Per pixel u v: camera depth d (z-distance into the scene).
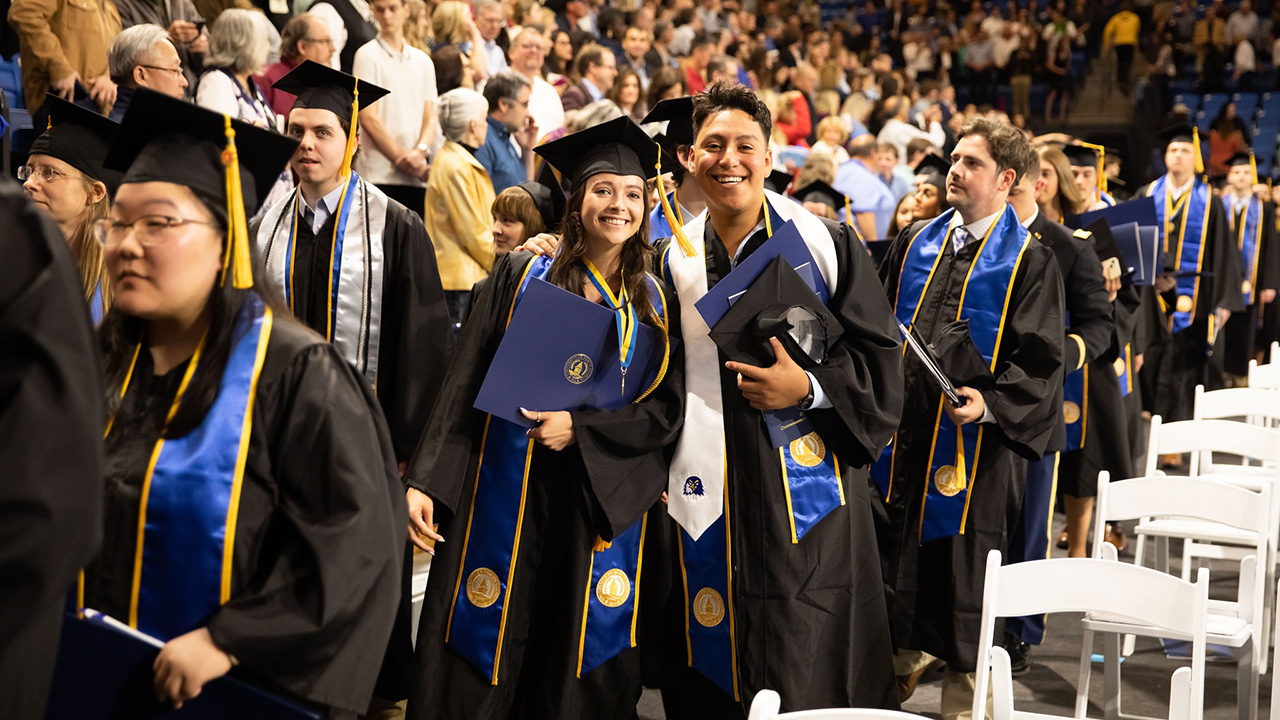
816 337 2.72
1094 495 5.07
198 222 1.78
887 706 2.94
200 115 1.79
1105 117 18.78
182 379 1.86
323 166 3.03
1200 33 18.94
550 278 2.75
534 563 2.74
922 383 3.74
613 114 4.89
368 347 3.07
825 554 2.78
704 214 2.93
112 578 1.79
